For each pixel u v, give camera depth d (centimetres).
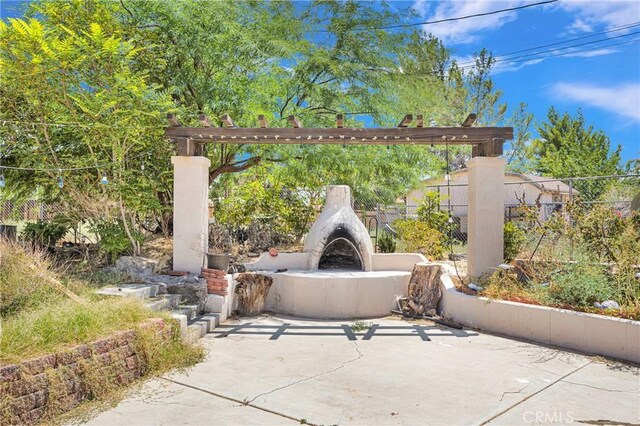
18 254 591
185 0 1026
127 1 996
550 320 635
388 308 855
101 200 832
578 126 3238
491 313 714
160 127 854
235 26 1095
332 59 1176
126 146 866
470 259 859
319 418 388
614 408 412
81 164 807
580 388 464
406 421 382
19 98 816
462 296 765
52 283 563
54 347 400
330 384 473
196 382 473
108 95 769
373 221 1510
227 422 377
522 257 860
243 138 820
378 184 1288
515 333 679
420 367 534
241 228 1246
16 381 351
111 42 757
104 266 838
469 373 512
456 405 419
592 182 2184
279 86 1170
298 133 812
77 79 803
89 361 418
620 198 1484
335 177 1241
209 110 1027
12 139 832
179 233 825
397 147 1205
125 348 462
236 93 1057
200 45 1036
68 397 393
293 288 840
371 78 1204
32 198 942
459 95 2323
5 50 734
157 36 1038
